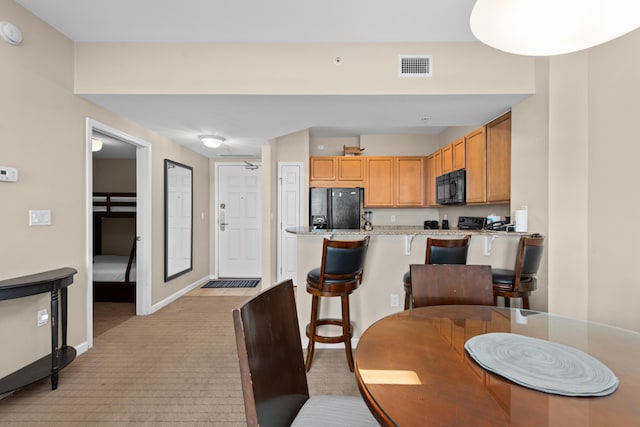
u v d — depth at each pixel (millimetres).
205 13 2098
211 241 5273
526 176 2588
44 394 1954
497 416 702
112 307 3697
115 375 2184
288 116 2955
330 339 2277
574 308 2379
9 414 1766
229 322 3219
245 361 824
